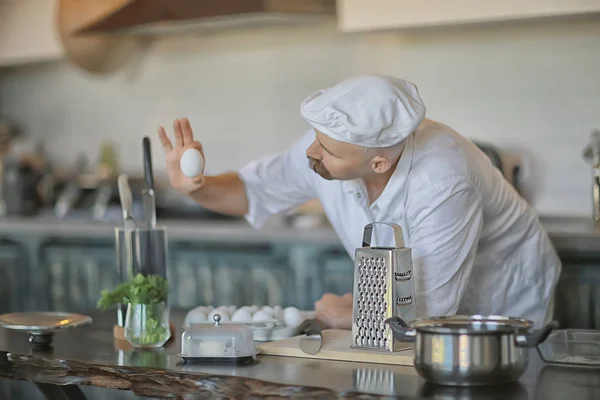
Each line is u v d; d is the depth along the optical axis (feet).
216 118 17.37
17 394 13.17
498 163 13.96
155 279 6.93
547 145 14.43
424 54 15.30
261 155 16.96
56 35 16.29
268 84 16.80
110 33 16.06
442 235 6.68
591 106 14.11
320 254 13.05
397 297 6.28
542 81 14.43
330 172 6.77
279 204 8.68
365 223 7.48
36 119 19.11
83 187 17.60
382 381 5.57
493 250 8.05
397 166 6.89
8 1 16.96
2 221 15.84
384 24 13.38
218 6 14.19
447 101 15.16
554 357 6.06
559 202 14.39
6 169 17.28
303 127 16.55
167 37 17.66
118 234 7.36
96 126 18.49
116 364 6.23
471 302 8.18
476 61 14.88
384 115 6.33
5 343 7.14
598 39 13.99
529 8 12.42
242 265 13.73
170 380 5.98
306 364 6.15
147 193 7.41
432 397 5.15
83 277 15.14
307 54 16.38
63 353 6.68
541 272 8.43
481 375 5.27
